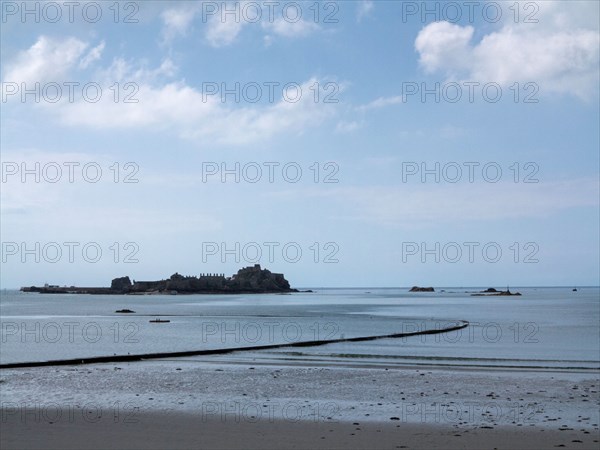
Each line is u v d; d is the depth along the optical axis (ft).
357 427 54.54
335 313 366.02
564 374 91.15
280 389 76.59
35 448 47.50
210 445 48.37
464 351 131.75
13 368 98.84
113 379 85.20
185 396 71.26
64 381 83.20
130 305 558.15
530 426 54.95
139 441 49.55
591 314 336.49
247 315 343.67
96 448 47.44
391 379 85.30
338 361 110.01
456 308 445.37
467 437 50.78
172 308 472.03
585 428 54.13
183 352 122.01
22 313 389.80
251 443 48.98
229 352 128.16
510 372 93.40
